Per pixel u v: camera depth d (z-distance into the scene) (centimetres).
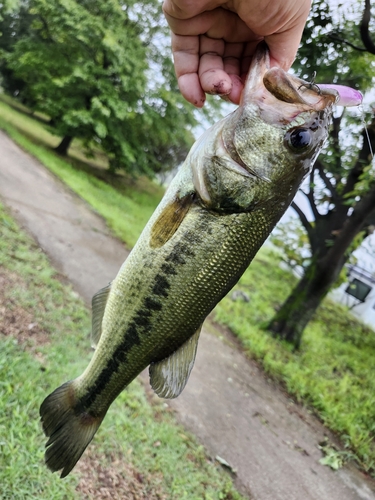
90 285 79
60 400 27
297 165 23
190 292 24
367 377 110
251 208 24
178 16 24
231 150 24
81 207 130
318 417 79
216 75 26
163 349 26
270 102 23
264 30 23
